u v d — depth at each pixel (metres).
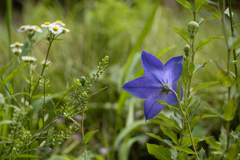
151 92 0.54
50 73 1.42
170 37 1.67
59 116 0.57
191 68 0.53
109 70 1.42
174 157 0.57
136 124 0.86
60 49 1.62
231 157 0.50
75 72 1.46
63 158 0.71
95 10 1.65
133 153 0.99
